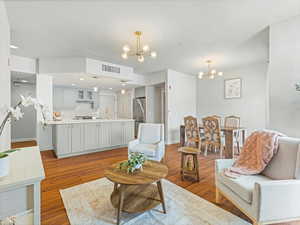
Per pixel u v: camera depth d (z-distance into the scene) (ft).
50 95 15.01
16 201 3.10
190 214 5.82
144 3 6.71
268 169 6.00
